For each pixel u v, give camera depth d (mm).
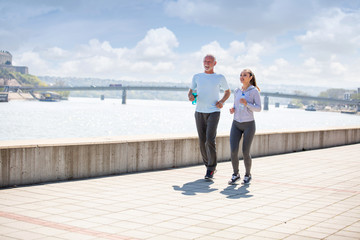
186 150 9094
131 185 6637
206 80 7324
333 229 4270
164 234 4012
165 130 84312
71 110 154625
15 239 3727
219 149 9875
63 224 4270
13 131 74062
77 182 6867
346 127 15375
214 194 6023
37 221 4355
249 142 6957
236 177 6918
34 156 6680
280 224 4445
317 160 10258
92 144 7422
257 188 6551
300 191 6336
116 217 4609
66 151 7082
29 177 6637
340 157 10930
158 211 4930
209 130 7262
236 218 4676
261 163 9633
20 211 4758
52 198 5520
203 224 4398
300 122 133250
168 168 8719
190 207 5172
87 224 4301
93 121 100812
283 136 11828
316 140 13297
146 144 8305
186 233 4059
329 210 5113
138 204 5270
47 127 82938
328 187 6707
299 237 3980
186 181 7125
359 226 4398
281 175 7883
